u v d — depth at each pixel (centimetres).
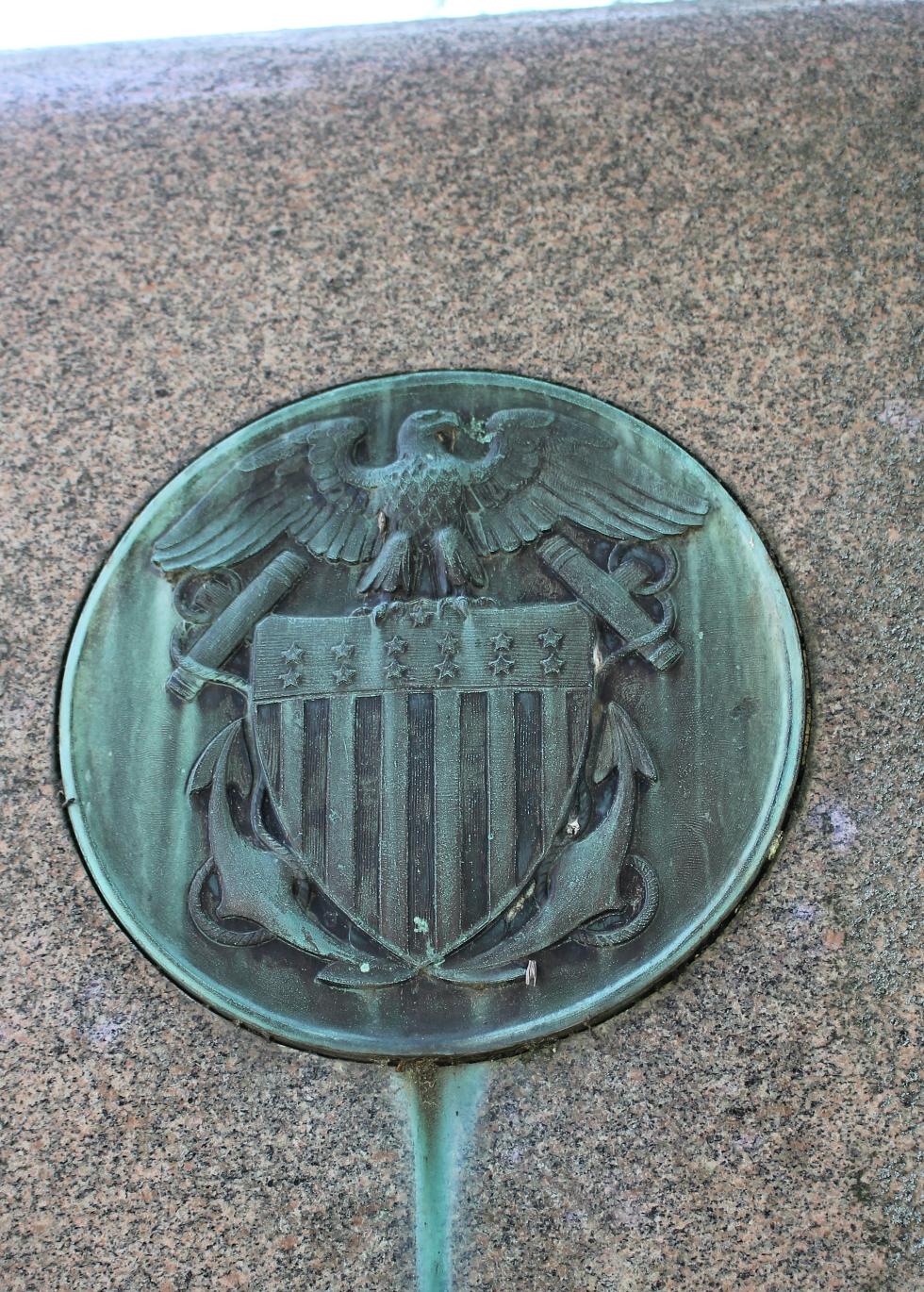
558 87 165
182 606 148
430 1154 134
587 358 155
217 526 150
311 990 137
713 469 150
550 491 149
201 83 170
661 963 136
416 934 136
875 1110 133
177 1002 139
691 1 174
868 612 145
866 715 142
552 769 139
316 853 139
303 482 151
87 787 144
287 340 158
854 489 149
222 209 163
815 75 164
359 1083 136
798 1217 131
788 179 160
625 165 161
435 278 159
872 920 137
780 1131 133
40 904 142
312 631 143
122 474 154
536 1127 134
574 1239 131
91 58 176
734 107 163
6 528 153
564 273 158
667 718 141
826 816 139
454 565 143
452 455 150
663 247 158
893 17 168
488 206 161
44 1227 134
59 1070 138
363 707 141
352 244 161
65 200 165
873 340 154
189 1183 135
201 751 143
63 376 158
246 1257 133
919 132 162
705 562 146
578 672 141
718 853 138
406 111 165
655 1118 134
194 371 157
